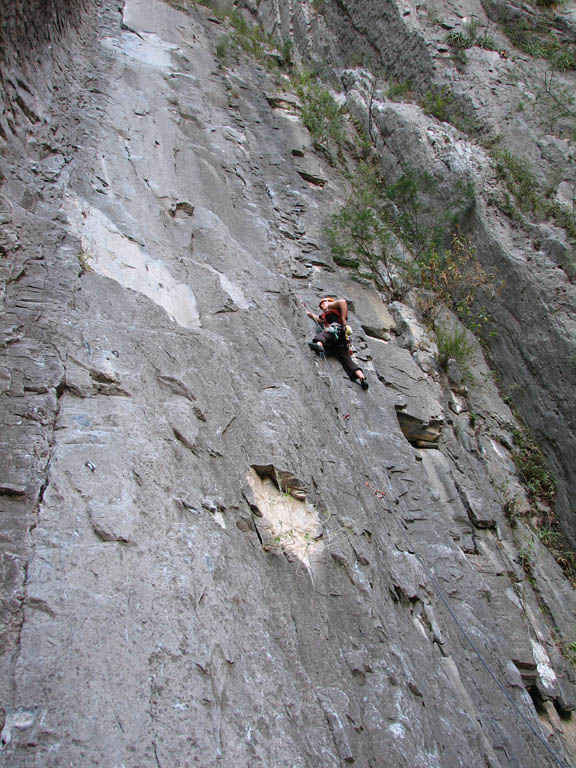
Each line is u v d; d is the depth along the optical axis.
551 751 4.77
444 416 7.96
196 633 2.62
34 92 7.21
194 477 3.56
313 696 3.05
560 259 9.52
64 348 3.76
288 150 11.82
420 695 3.70
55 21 9.02
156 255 6.12
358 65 15.34
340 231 10.09
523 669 5.68
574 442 8.45
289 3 17.20
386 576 4.59
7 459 2.90
